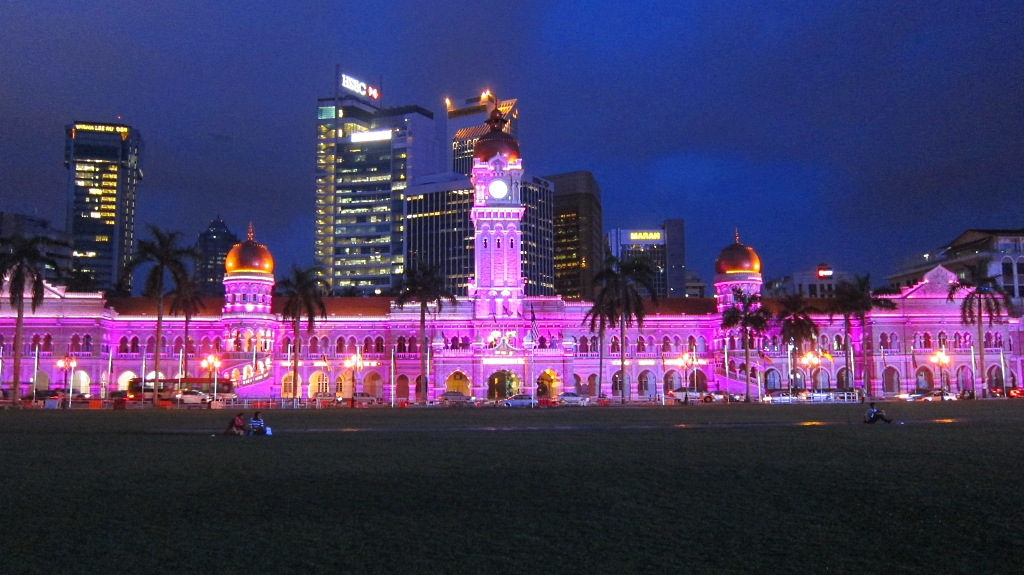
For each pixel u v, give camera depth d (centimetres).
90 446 4488
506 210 14212
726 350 13775
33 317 13238
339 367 13925
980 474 3103
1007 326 14575
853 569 1862
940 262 19662
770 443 4412
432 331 14012
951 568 1862
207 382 12238
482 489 2880
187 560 1966
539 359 13438
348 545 2094
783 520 2342
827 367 14362
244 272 13525
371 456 3919
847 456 3728
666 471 3288
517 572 1853
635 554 1994
